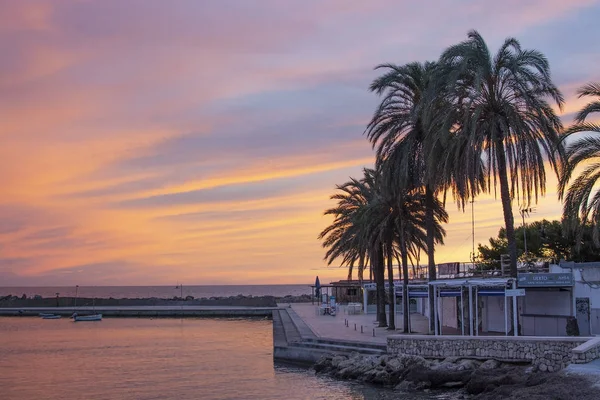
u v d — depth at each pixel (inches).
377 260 2343.8
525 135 1476.4
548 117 1480.1
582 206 1374.3
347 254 2819.9
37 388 1581.0
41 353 2399.1
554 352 1273.4
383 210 2063.2
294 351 1911.9
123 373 1824.6
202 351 2390.5
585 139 1342.3
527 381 1131.9
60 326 4057.6
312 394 1382.9
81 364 2050.9
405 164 1750.7
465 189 1517.0
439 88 1560.0
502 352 1355.8
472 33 1528.1
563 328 1654.8
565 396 912.9
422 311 3228.3
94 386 1595.7
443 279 1795.0
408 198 1989.4
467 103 1546.5
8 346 2682.1
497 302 1930.4
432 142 1641.2
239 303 6043.3
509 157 1499.8
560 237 2719.0
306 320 2906.0
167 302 6378.0
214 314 5093.5
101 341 2878.9
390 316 2204.7
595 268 1651.1
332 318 3063.5
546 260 2305.6
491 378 1226.6
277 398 1360.7
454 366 1375.5
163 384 1605.6
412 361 1450.5
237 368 1879.9
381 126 1841.8
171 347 2559.1
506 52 1524.4
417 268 2434.8
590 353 1143.6
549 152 1470.2
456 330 2054.6
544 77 1460.4
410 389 1350.9
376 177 1903.3
